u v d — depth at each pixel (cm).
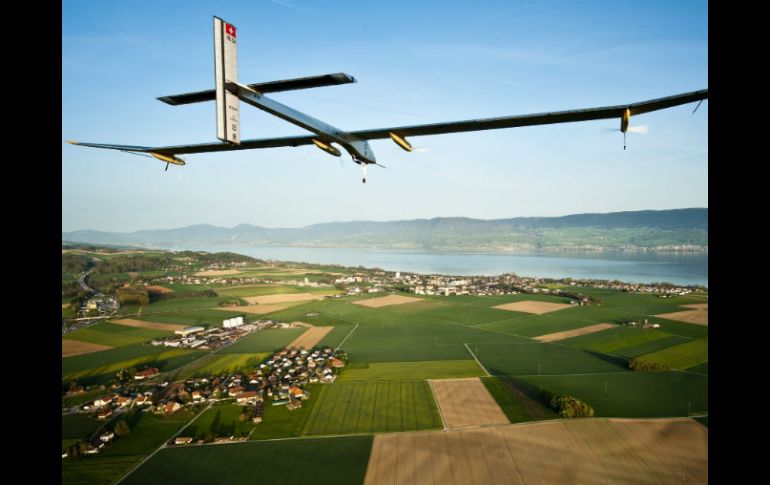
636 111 1797
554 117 1911
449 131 2164
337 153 2498
